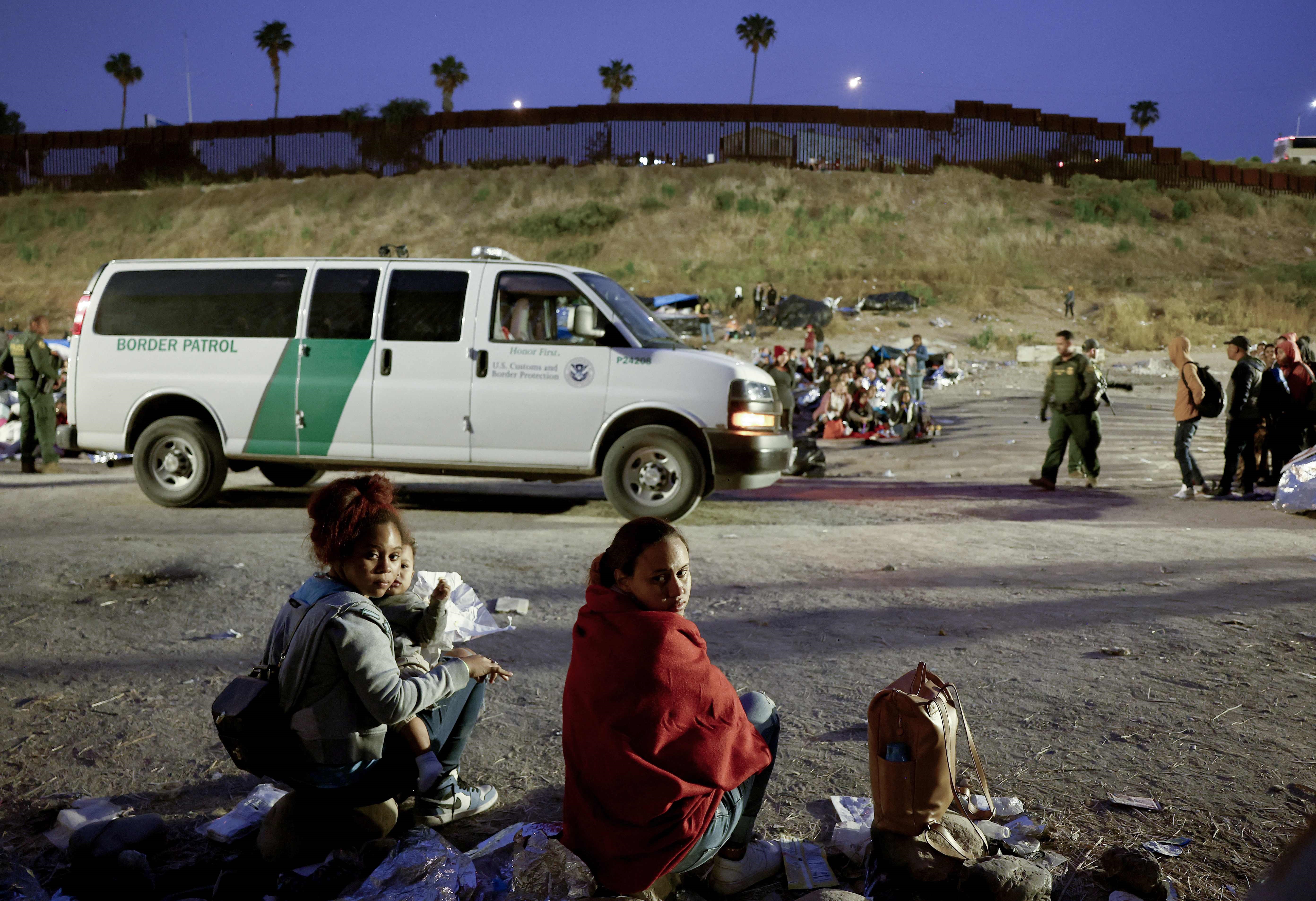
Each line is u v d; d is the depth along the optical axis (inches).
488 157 1932.8
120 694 162.4
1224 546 290.5
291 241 1712.6
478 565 258.4
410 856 98.0
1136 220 1729.8
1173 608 215.0
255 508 362.3
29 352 459.8
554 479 347.6
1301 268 1505.9
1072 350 434.3
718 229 1638.8
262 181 1942.7
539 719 151.0
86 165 2042.3
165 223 1808.6
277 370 345.4
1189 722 147.6
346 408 341.1
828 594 229.6
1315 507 349.4
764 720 105.7
